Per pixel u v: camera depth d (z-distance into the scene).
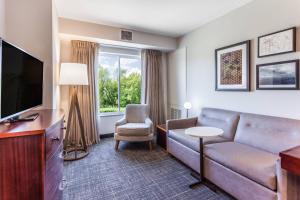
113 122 4.24
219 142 2.44
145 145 3.61
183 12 2.96
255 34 2.54
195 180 2.25
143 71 4.32
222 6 2.76
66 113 3.59
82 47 3.58
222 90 3.08
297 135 1.85
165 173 2.44
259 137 2.18
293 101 2.13
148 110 3.95
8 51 1.15
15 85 1.26
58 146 1.41
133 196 1.92
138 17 3.17
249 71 2.62
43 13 2.13
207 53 3.43
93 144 3.66
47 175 1.11
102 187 2.09
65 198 1.87
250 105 2.64
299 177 0.99
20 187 0.99
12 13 2.03
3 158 0.95
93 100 3.71
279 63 2.24
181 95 4.20
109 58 4.18
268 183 1.49
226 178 1.91
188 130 2.33
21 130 1.01
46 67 2.16
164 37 4.17
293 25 2.10
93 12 2.96
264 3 2.41
